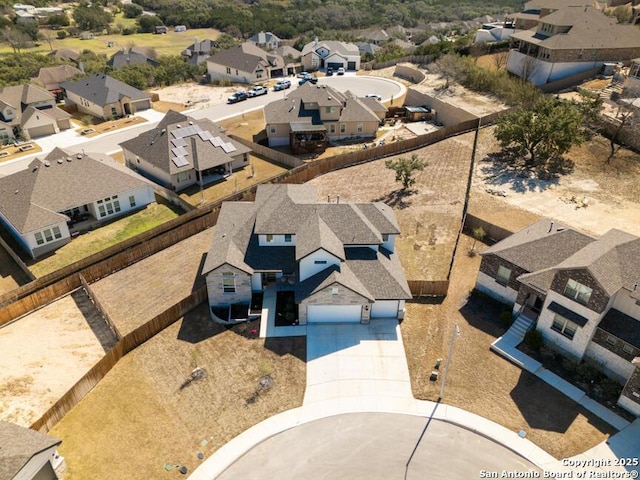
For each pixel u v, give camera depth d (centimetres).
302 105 6397
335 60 9912
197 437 2575
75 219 4603
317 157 5934
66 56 11844
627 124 5216
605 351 2830
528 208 4419
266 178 5434
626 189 4628
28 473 2152
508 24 9112
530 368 2934
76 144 6562
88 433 2578
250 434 2591
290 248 3566
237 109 7744
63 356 3073
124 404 2747
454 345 3134
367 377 2927
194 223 4344
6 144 6606
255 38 12281
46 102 7456
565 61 6569
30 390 2819
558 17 6956
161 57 11012
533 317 3209
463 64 7644
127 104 7719
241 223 3744
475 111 6506
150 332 3194
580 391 2798
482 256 3450
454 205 4650
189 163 5216
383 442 2548
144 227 4553
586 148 5291
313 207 3622
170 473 2397
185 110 7781
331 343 3161
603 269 2730
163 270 3912
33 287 3578
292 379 2914
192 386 2862
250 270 3381
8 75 9362
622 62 6712
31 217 4075
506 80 7000
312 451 2502
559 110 5141
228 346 3142
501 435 2569
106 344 3181
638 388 2584
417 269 3812
